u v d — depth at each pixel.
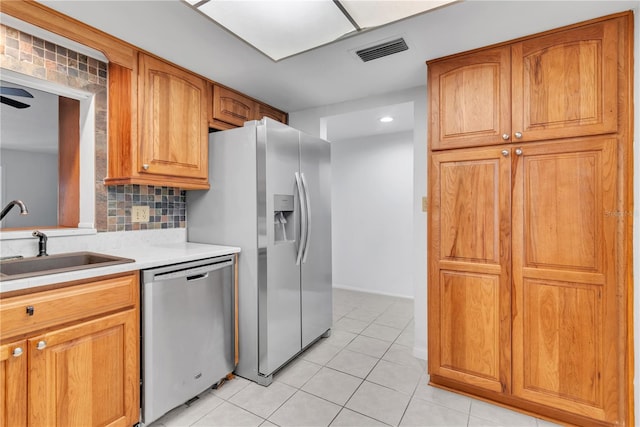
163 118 2.04
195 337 1.86
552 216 1.71
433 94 2.05
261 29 1.63
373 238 4.52
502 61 1.84
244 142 2.21
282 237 2.38
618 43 1.56
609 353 1.59
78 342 1.38
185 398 1.80
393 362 2.42
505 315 1.83
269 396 1.98
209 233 2.38
